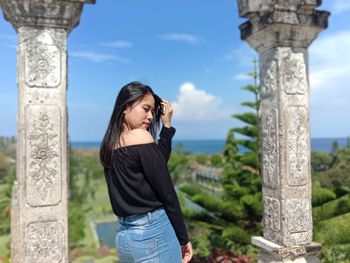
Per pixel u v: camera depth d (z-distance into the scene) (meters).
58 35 3.25
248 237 8.00
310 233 4.00
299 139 4.00
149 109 2.05
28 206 3.11
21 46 3.14
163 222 1.92
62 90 3.24
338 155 17.25
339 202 7.54
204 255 8.89
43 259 3.13
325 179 11.09
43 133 3.16
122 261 1.98
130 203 1.93
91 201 38.00
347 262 6.80
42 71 3.19
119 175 1.95
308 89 4.09
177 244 1.94
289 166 3.94
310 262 3.94
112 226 28.08
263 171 4.21
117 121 2.03
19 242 3.12
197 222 9.03
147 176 1.88
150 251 1.88
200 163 42.59
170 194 1.88
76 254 20.03
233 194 9.54
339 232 7.08
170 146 2.21
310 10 3.89
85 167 53.78
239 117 9.78
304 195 4.00
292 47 4.01
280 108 3.94
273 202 4.03
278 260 3.87
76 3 3.23
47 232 3.15
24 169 3.11
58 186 3.19
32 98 3.15
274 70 4.00
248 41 4.32
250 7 3.96
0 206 25.20
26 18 3.14
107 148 2.03
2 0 3.17
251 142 9.80
